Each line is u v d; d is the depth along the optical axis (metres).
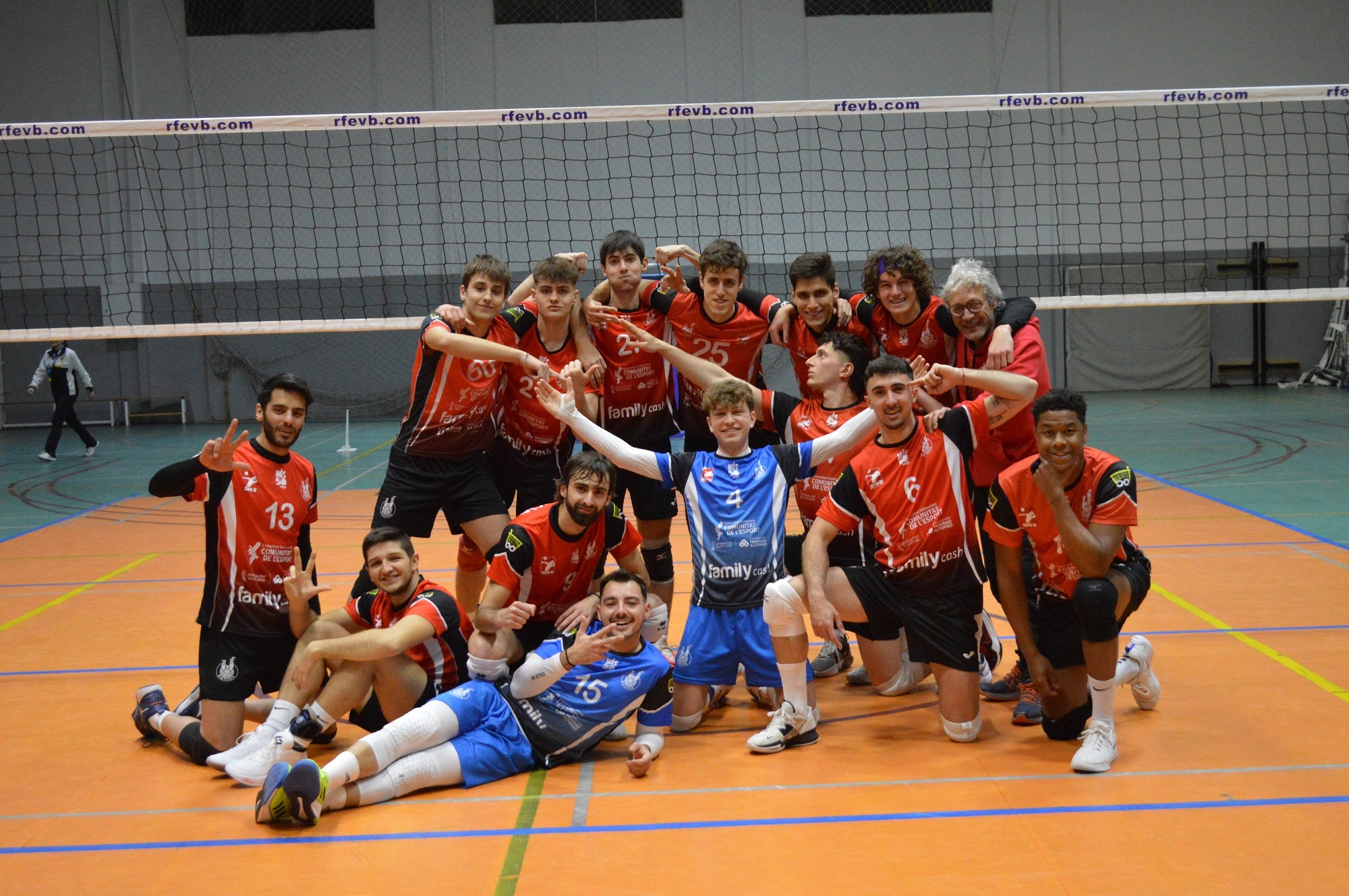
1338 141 18.81
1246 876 3.03
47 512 10.50
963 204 18.78
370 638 3.88
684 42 18.58
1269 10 18.92
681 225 18.34
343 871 3.19
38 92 18.47
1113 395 19.42
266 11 18.47
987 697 4.83
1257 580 6.46
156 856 3.33
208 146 18.44
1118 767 3.84
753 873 3.12
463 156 18.42
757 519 4.36
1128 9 18.88
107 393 19.28
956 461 4.25
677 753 4.19
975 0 18.84
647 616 4.75
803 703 4.20
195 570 7.67
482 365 4.95
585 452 4.21
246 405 19.30
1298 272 19.19
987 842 3.28
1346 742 4.00
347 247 18.55
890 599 4.29
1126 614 4.04
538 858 3.25
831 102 7.23
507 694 4.09
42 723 4.63
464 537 5.36
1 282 18.53
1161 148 18.83
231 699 4.16
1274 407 16.64
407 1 18.45
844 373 4.79
